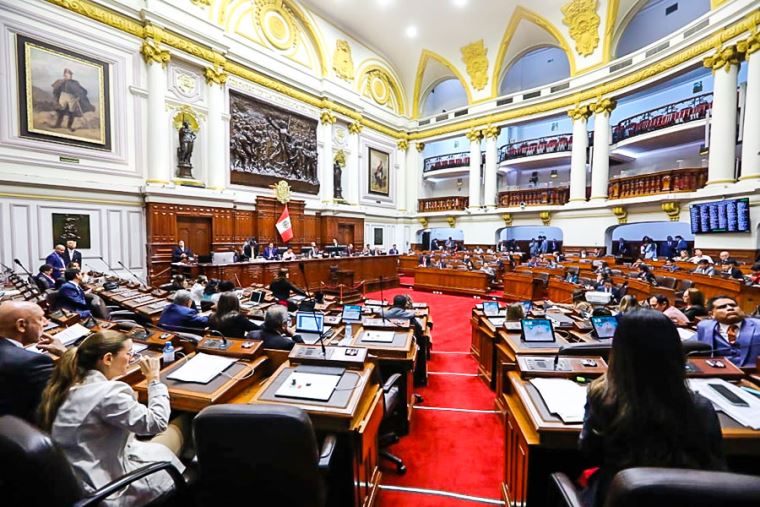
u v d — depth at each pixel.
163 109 8.94
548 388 1.84
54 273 6.54
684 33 9.89
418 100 17.91
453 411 3.39
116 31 8.29
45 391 1.43
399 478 2.41
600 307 4.08
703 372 1.98
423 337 3.93
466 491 2.29
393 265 12.84
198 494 1.41
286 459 1.31
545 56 16.80
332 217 13.86
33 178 7.23
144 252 8.84
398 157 17.94
